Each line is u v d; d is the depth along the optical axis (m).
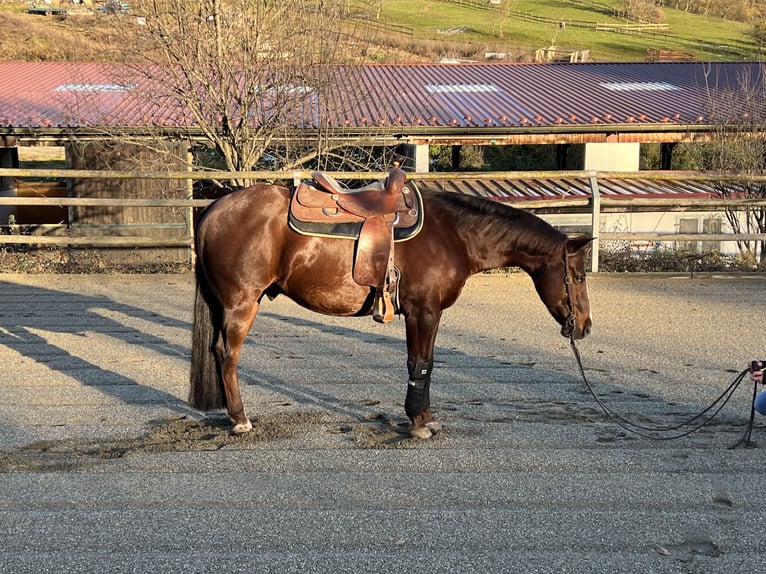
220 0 13.01
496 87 20.62
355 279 5.04
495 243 5.26
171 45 13.01
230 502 4.25
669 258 12.62
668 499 4.32
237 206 5.16
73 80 19.16
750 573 3.56
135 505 4.21
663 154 19.58
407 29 49.19
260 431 5.34
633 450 5.06
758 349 7.79
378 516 4.08
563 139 17.05
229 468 4.72
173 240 12.45
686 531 3.95
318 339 8.16
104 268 12.27
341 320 9.07
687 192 15.68
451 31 51.00
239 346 5.23
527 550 3.74
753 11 63.25
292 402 6.04
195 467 4.73
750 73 20.70
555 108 18.09
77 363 7.17
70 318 9.08
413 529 3.94
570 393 6.34
